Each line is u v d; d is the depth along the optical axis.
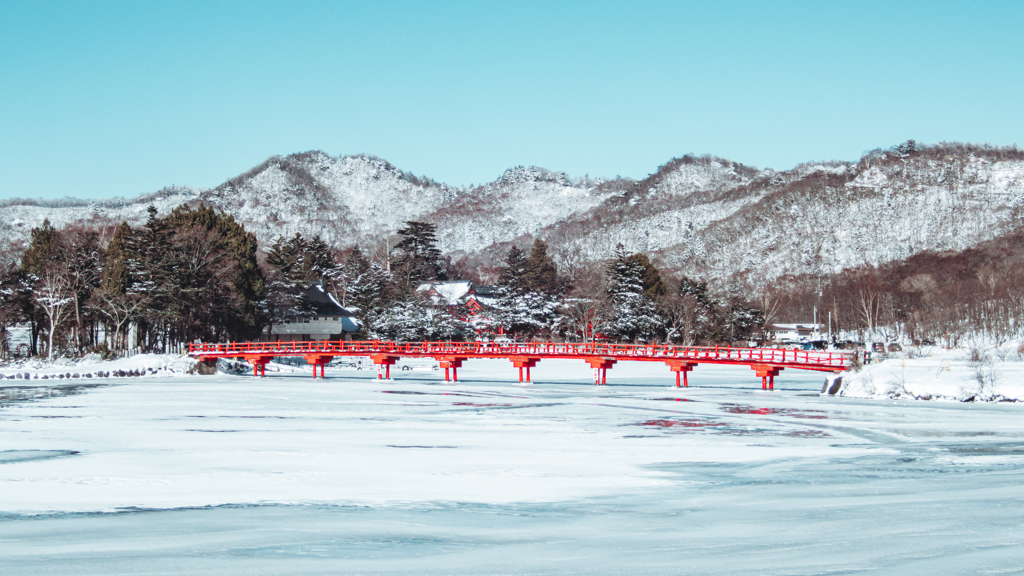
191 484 29.50
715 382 93.00
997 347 100.00
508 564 18.69
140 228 106.81
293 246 178.88
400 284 159.88
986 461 36.50
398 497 27.38
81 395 68.31
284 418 52.75
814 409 59.94
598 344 88.56
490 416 54.94
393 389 77.44
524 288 152.38
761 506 26.17
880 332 156.62
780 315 195.50
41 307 102.19
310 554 19.58
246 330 108.81
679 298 141.00
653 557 19.30
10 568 18.11
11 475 31.20
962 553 19.23
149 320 96.19
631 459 36.59
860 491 28.98
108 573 17.72
